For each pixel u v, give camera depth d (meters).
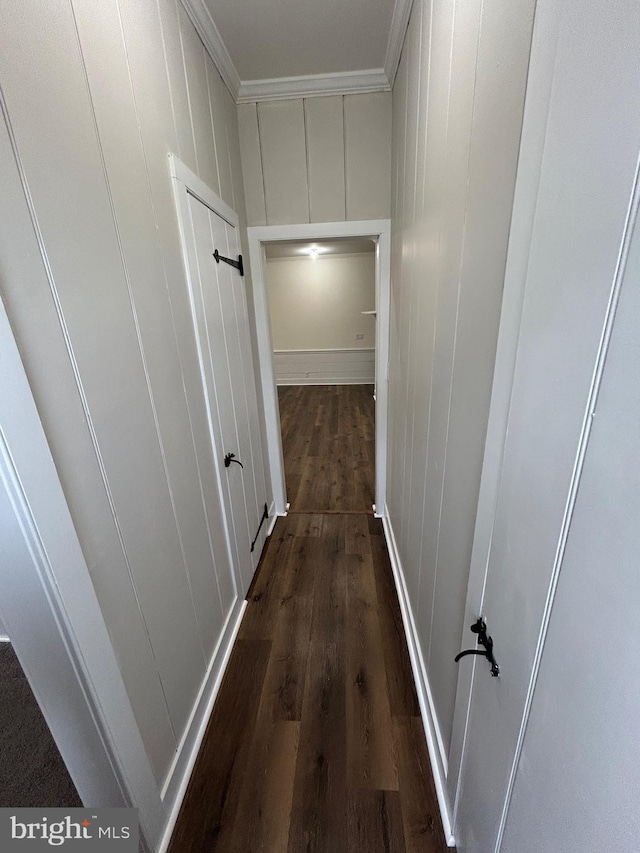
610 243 0.36
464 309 0.91
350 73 1.94
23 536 0.66
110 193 0.93
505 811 0.66
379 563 2.33
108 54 0.93
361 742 1.35
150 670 1.06
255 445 2.31
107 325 0.90
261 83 1.98
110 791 0.92
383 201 2.19
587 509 0.41
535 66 0.53
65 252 0.77
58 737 0.85
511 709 0.62
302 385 7.44
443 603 1.16
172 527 1.21
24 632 0.74
